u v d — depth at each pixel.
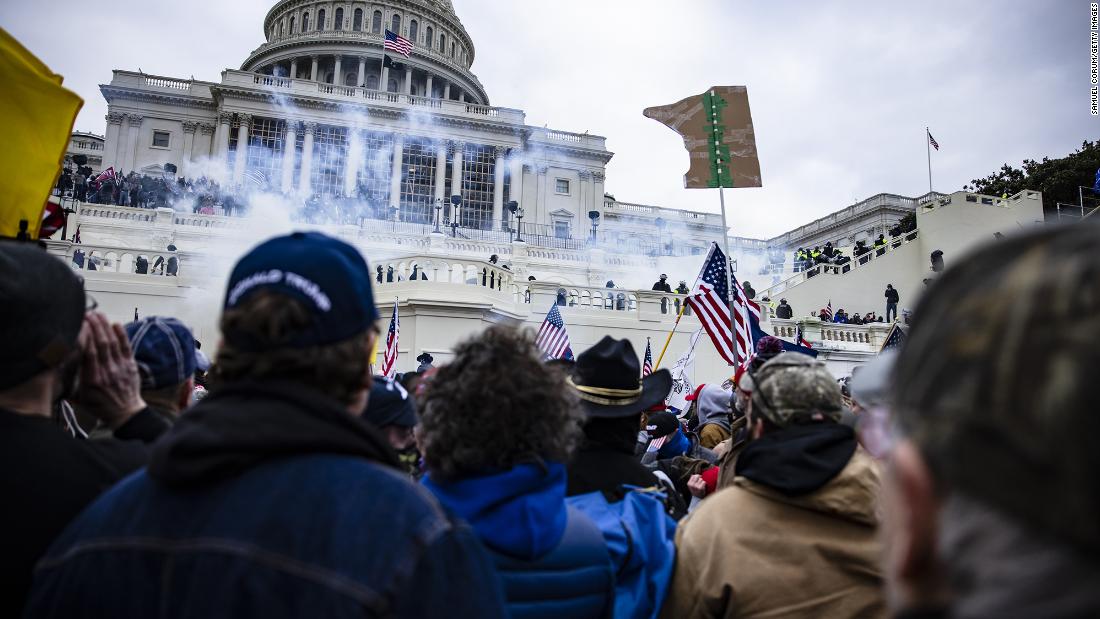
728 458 3.06
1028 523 0.55
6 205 2.92
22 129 2.98
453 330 16.84
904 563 0.69
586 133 57.78
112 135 49.16
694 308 8.14
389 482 1.18
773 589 2.04
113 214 28.38
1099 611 0.50
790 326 21.25
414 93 69.69
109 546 1.17
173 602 1.08
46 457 1.50
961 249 30.73
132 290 17.77
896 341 5.74
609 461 2.66
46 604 1.19
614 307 20.52
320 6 70.50
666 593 2.32
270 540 1.08
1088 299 0.55
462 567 1.15
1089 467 0.50
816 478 2.07
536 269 34.56
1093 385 0.51
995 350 0.58
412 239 32.81
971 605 0.58
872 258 32.69
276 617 1.02
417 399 2.14
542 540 1.79
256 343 1.25
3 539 1.38
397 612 1.05
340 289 1.31
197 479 1.14
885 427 0.93
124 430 2.00
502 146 55.28
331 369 1.29
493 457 1.87
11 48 2.98
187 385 2.46
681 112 7.21
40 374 1.61
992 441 0.57
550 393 1.92
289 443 1.17
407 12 71.50
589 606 1.88
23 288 1.55
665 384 3.10
